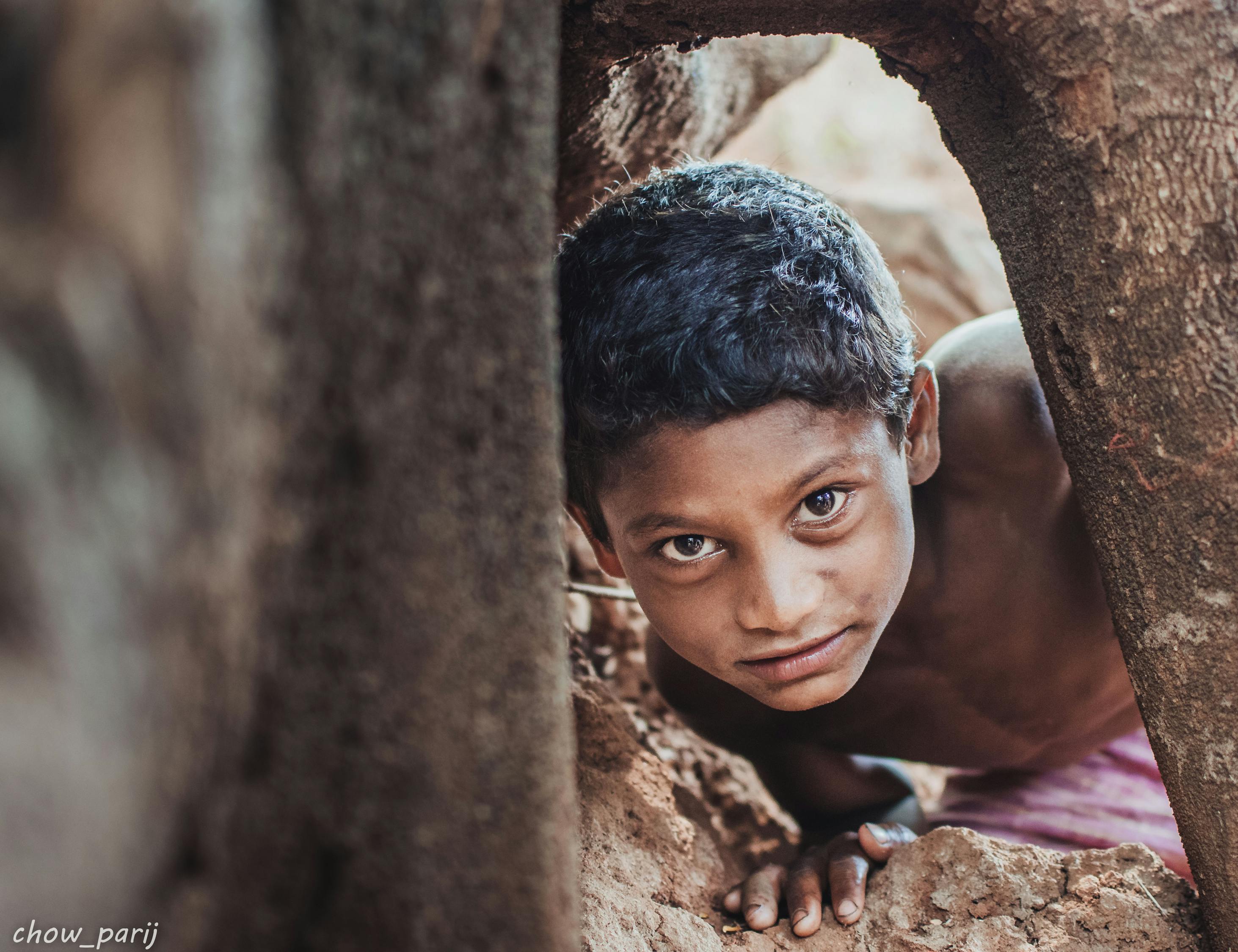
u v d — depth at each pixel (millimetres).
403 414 655
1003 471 2102
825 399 1483
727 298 1503
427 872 696
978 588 2162
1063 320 1376
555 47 816
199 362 481
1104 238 1290
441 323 681
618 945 1522
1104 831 2633
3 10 435
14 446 428
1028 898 1615
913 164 8328
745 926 1769
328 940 664
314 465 598
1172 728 1385
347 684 643
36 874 436
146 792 481
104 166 450
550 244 801
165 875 513
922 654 2240
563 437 1700
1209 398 1248
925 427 1868
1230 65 1186
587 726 2006
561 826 791
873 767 2445
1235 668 1292
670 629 1649
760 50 2865
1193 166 1208
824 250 1636
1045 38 1262
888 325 1689
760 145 8242
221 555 514
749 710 2264
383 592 653
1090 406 1377
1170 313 1255
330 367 599
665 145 2605
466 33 682
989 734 2475
